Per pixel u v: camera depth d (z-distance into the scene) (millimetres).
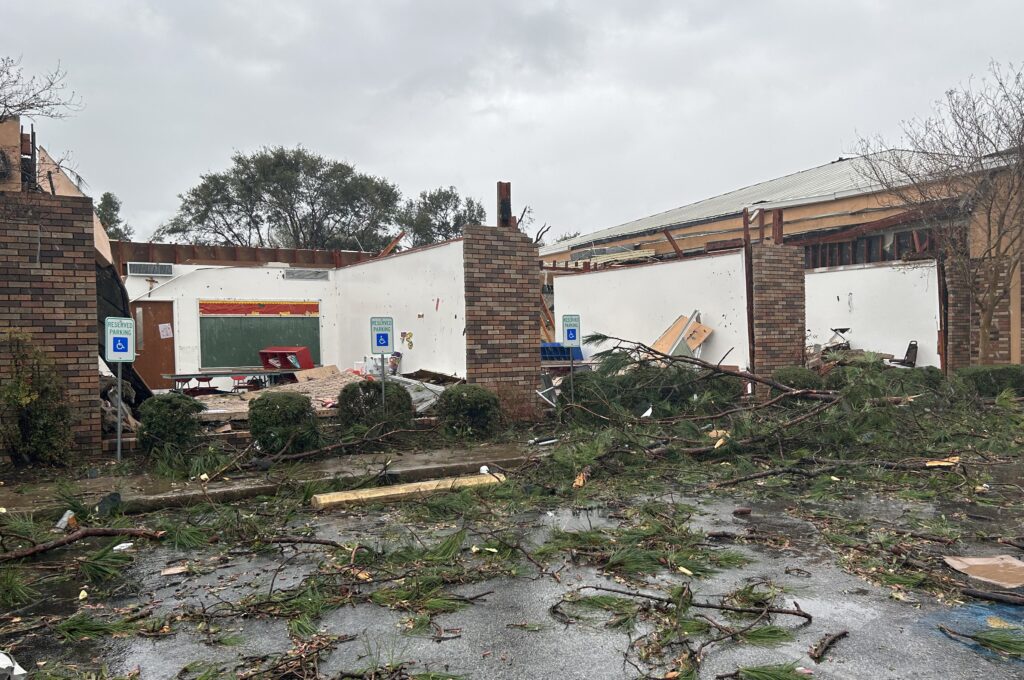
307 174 44781
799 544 6035
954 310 17250
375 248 45812
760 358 14867
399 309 15859
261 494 7828
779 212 15852
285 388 14125
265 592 4926
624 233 34312
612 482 8336
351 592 4852
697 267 16203
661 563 5484
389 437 10445
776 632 4117
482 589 5016
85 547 6102
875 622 4363
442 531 6496
